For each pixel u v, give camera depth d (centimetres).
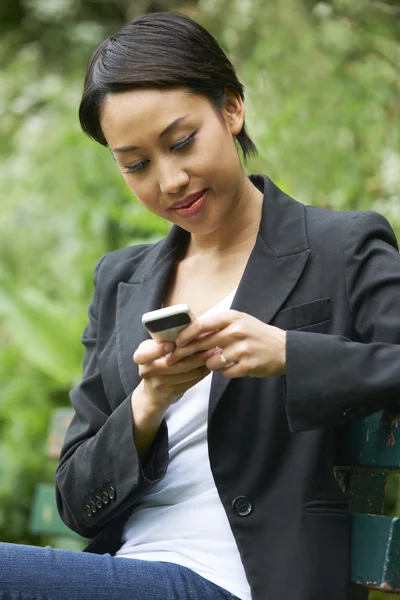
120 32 220
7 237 684
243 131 234
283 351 189
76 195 672
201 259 237
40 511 348
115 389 230
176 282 238
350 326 208
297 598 191
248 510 201
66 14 857
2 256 679
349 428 214
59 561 194
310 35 531
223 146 214
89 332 253
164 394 204
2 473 522
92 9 857
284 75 527
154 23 218
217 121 214
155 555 209
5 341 640
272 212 226
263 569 196
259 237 222
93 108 218
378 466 205
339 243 214
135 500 214
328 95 500
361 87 496
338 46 521
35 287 656
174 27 216
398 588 193
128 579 195
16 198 701
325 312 210
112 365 233
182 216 217
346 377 188
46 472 527
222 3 606
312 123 489
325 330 209
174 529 211
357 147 477
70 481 225
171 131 209
